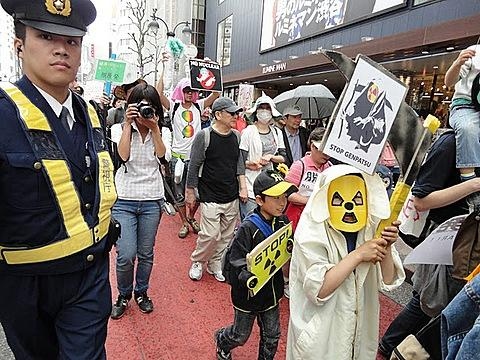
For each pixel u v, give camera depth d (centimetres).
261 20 1900
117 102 572
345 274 178
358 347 195
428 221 247
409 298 352
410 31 854
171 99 538
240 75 2119
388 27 1016
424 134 175
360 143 169
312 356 185
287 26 1603
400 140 175
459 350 107
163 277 386
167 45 761
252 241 226
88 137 171
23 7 144
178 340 283
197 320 310
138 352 268
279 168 325
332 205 187
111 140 298
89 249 164
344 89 163
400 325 259
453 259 194
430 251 212
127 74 696
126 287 313
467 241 190
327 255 188
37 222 152
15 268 154
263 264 213
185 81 521
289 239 229
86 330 169
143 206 306
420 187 223
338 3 1223
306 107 692
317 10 1354
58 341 175
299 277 190
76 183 161
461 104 223
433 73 967
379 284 200
